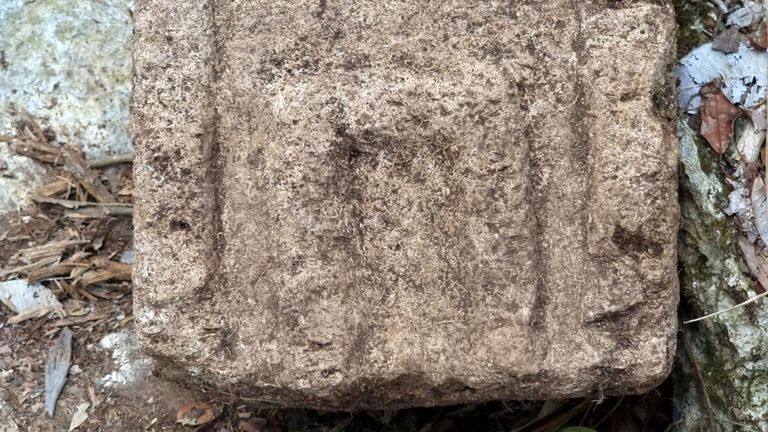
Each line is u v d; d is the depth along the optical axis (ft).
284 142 2.84
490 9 2.90
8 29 3.54
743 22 3.18
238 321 2.85
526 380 2.82
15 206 3.46
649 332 2.82
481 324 2.82
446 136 2.84
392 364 2.82
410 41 2.89
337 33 2.89
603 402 3.32
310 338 2.81
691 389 3.17
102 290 3.44
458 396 2.89
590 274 2.84
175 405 3.33
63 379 3.33
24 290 3.40
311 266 2.82
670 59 2.91
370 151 2.85
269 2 2.90
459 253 2.85
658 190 2.83
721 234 3.07
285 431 3.33
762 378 2.99
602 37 2.88
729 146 3.12
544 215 2.86
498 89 2.85
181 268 2.84
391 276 2.85
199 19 2.90
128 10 3.58
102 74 3.55
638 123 2.85
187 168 2.85
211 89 2.89
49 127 3.51
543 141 2.87
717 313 2.97
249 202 2.86
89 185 3.48
